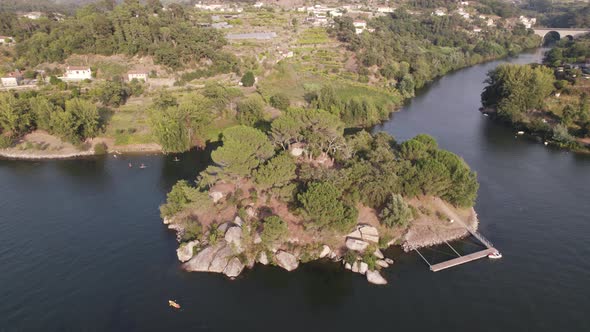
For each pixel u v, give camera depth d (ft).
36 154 499.10
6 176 443.73
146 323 246.47
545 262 303.27
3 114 507.30
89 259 302.25
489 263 301.63
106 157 498.28
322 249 305.94
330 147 397.80
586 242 327.47
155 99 569.64
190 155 504.02
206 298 267.18
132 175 446.60
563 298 269.03
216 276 287.48
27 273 286.25
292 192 335.88
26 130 533.14
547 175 454.81
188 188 339.16
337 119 414.41
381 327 246.27
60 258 302.86
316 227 304.91
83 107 514.27
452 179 358.64
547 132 579.89
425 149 398.21
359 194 341.00
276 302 265.34
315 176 344.08
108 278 282.97
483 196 402.11
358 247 306.35
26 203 383.86
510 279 285.84
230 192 362.94
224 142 366.43
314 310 259.19
